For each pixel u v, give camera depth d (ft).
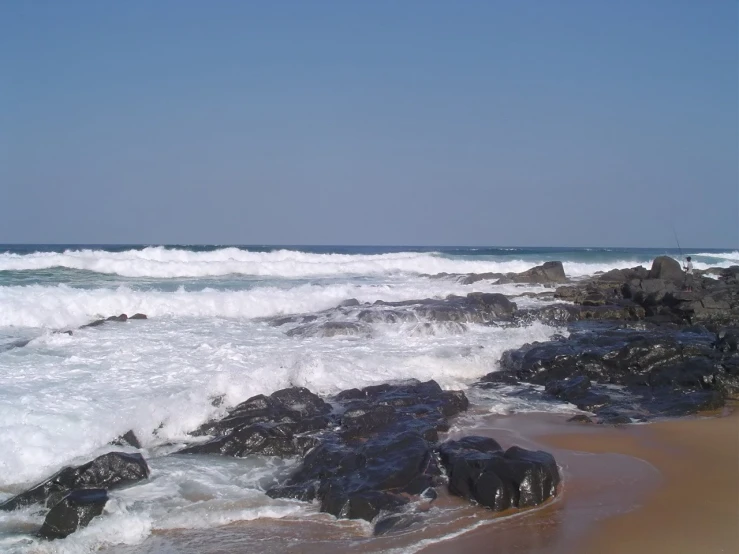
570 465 29.27
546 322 61.05
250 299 60.49
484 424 35.17
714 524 23.40
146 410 30.58
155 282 75.92
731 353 49.88
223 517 23.44
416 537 22.08
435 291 73.61
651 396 41.73
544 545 21.61
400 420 33.22
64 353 40.37
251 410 32.91
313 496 25.17
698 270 105.40
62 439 27.48
